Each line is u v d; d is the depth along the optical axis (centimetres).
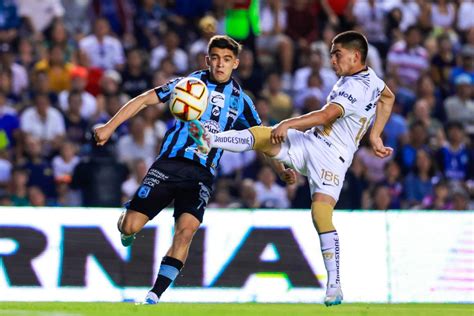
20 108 5703
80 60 6081
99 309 3005
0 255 3791
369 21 6694
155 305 3108
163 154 2955
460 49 6856
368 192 5253
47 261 3822
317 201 2809
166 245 3900
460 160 5797
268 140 2827
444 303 3972
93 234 3862
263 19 6531
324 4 6650
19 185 5084
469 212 4091
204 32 6188
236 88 2997
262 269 3928
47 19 6431
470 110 6316
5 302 3631
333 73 6222
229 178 5450
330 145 2825
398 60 6512
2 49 6109
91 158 5200
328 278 2758
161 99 2880
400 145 5656
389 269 4003
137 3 6519
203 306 3344
